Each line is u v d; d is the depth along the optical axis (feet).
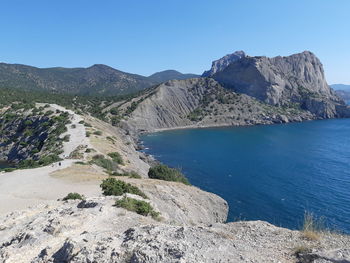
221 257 40.75
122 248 43.86
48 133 336.49
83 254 42.80
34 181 167.94
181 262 37.88
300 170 281.74
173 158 359.25
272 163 312.71
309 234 50.78
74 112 444.14
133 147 418.72
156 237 45.98
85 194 140.15
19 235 59.77
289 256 43.62
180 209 145.59
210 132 595.47
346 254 40.34
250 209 192.75
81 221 63.21
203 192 180.65
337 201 200.13
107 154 256.32
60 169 194.70
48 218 69.15
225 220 175.52
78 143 279.08
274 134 538.88
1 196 142.20
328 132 551.59
